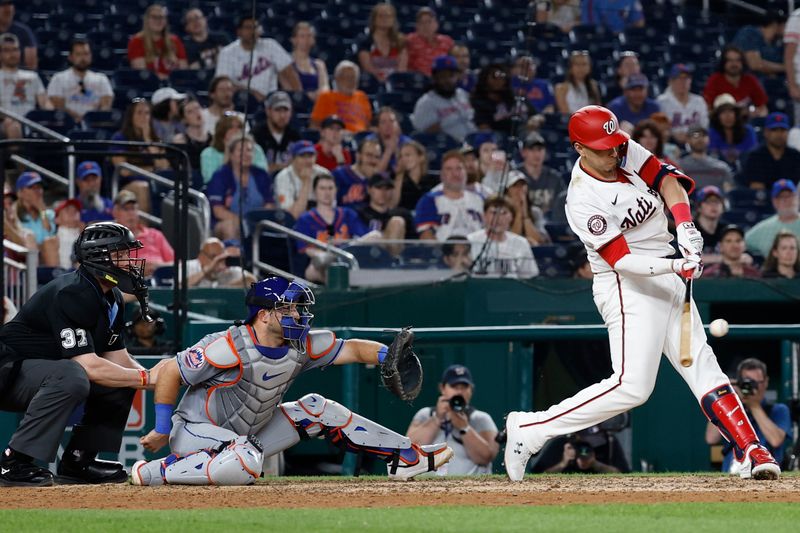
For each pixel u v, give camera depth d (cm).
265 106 4350
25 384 1930
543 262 3734
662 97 4734
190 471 1886
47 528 1377
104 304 1989
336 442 2014
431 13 4866
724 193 4303
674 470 3142
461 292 3559
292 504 1627
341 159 4262
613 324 1808
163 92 4231
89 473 2073
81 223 3753
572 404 1845
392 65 4866
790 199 3966
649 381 1795
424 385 3117
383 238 3825
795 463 2858
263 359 1870
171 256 3778
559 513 1491
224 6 4969
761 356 3491
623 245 1752
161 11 4644
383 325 3478
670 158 4428
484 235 3762
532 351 3109
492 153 4125
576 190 1784
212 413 1919
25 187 3725
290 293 1842
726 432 1822
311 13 5022
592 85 4628
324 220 3853
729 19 5044
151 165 4150
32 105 4475
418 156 4066
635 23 4944
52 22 4800
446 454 2002
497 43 4941
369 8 5094
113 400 2062
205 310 3444
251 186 3978
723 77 4881
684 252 1761
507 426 1906
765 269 3912
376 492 1764
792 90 4878
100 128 4375
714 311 3888
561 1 4859
